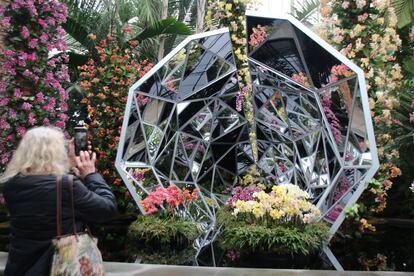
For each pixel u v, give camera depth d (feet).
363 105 14.10
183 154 20.71
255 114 20.98
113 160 24.47
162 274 12.33
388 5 19.83
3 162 17.71
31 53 18.15
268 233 14.23
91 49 30.55
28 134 7.03
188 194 19.12
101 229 21.26
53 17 18.63
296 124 18.22
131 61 27.22
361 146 14.32
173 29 30.94
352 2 20.21
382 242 19.63
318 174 16.85
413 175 20.70
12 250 6.64
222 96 21.21
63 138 7.27
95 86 25.71
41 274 6.50
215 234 18.16
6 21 17.20
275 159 21.94
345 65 14.51
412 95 19.92
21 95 17.89
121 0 33.68
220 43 19.03
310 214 14.90
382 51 19.43
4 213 20.80
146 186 18.49
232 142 23.04
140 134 18.31
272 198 15.29
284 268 14.19
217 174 22.86
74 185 6.72
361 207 18.19
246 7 24.32
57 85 18.79
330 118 15.57
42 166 6.75
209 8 24.91
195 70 19.17
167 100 19.21
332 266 14.52
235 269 12.91
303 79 16.05
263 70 17.56
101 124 25.22
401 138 19.36
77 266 6.62
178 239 17.04
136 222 17.39
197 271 12.69
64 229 6.68
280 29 15.79
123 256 19.03
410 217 21.90
